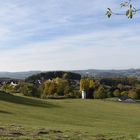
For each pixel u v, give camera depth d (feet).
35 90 644.69
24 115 230.68
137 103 483.92
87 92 632.38
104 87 638.53
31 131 105.09
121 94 615.16
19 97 378.94
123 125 218.79
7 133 97.14
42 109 299.99
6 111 240.53
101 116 294.87
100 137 102.99
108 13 27.32
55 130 110.93
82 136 102.58
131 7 26.27
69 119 243.40
